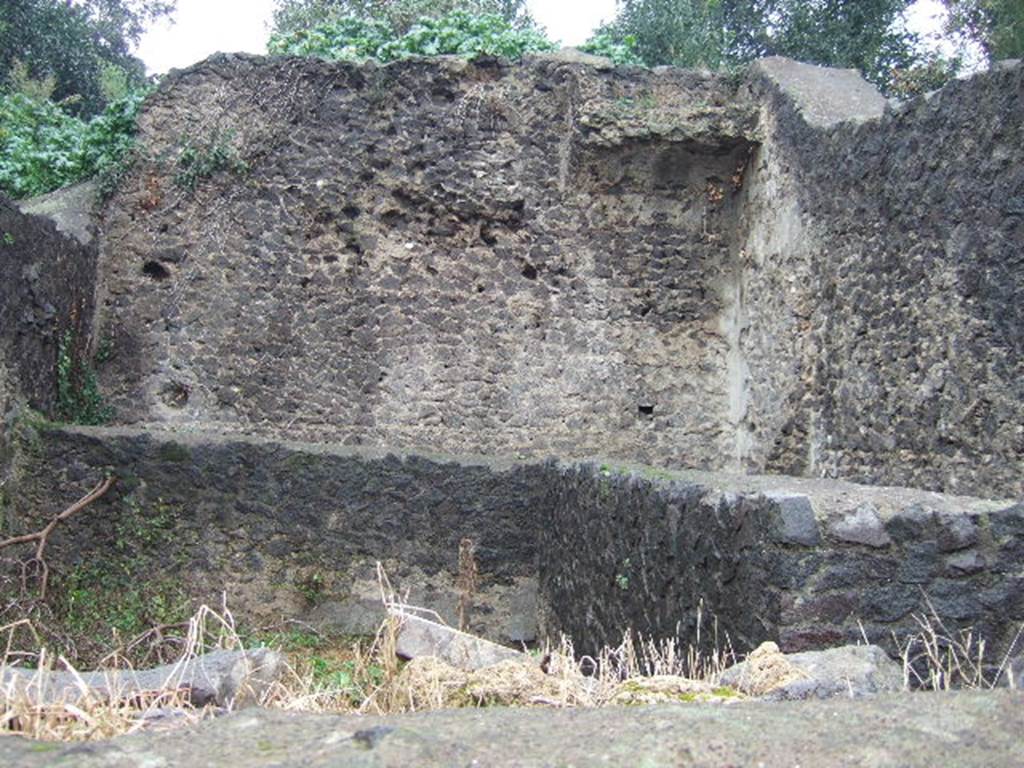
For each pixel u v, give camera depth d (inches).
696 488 169.0
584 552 247.0
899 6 700.0
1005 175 214.4
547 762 61.6
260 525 293.6
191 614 281.0
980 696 69.6
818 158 306.2
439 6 622.5
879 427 263.6
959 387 228.2
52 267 315.3
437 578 301.1
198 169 368.8
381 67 376.2
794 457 317.1
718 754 62.5
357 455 300.5
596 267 385.4
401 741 64.2
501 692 124.8
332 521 297.4
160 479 289.7
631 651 159.9
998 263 216.1
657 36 683.4
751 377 362.0
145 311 366.0
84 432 288.5
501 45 449.7
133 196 368.5
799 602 132.3
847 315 283.7
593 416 382.9
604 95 373.1
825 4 713.0
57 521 280.5
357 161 377.4
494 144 381.7
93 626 268.5
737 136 360.2
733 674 121.0
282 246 373.7
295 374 372.5
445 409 378.9
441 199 379.6
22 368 289.7
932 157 241.4
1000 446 214.2
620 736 64.8
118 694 102.4
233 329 369.7
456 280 381.7
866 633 132.3
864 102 333.4
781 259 335.6
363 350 376.5
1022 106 210.1
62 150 404.5
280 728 67.8
